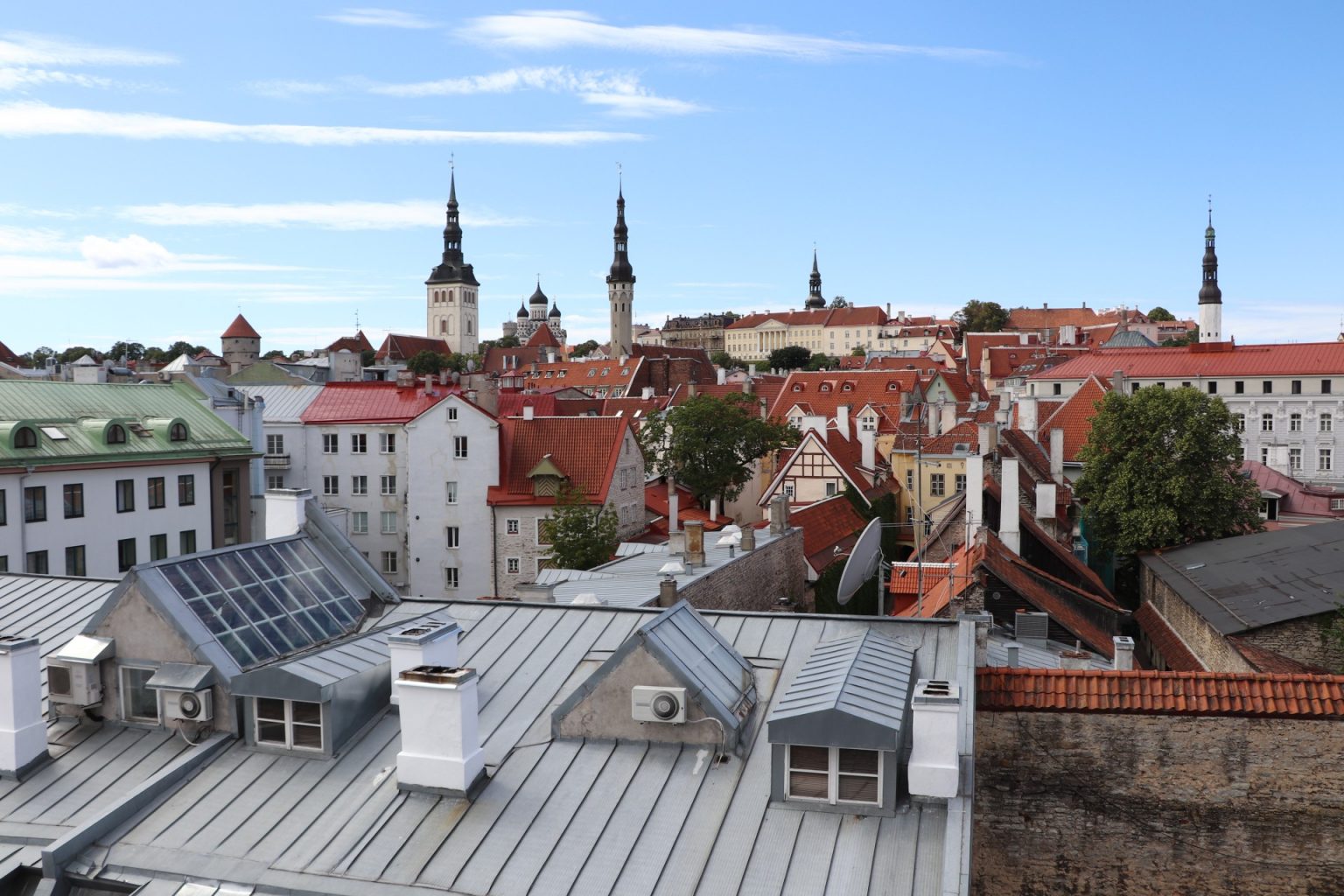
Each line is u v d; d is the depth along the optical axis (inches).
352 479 3287.4
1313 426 5083.7
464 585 3056.1
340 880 523.8
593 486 2972.4
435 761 584.7
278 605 741.9
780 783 570.3
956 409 4510.3
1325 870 716.7
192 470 2571.4
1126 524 2684.5
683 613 705.0
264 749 639.8
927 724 555.8
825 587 2214.6
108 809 572.1
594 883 519.2
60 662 669.3
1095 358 5718.5
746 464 3681.1
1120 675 752.3
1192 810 729.6
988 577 1550.2
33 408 2378.2
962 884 496.7
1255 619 1674.5
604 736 633.6
